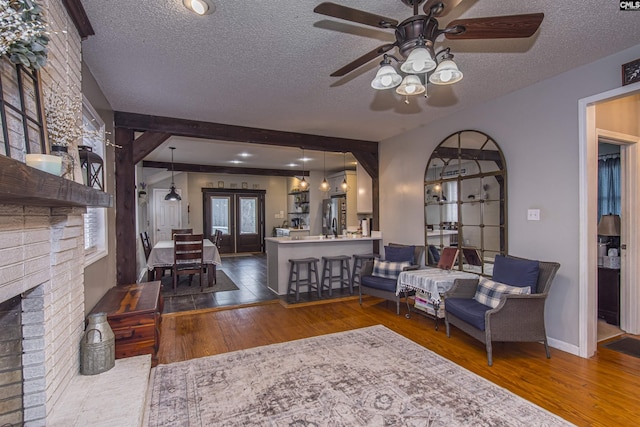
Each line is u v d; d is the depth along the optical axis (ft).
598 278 12.75
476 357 9.61
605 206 15.97
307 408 7.11
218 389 7.91
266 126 15.49
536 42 8.14
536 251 10.77
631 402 7.28
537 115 10.71
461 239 13.51
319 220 31.83
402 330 11.90
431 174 15.12
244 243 34.40
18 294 4.68
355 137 17.87
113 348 7.50
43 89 5.33
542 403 7.25
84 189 5.02
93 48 8.18
